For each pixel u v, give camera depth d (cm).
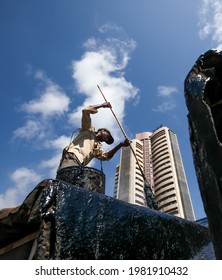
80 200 323
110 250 321
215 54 284
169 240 413
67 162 498
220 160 221
